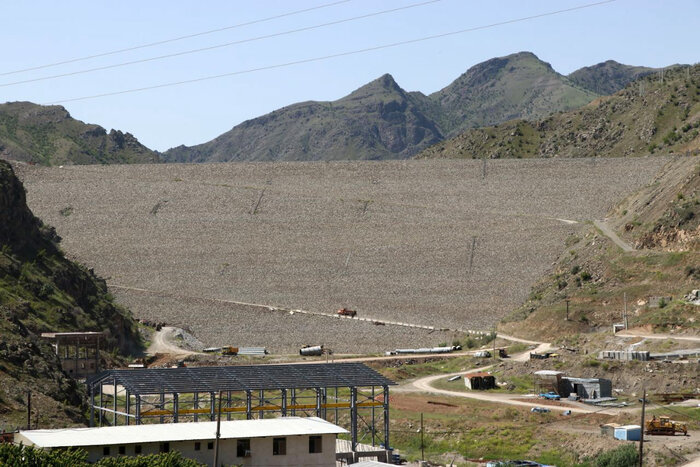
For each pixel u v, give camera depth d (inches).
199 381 4899.1
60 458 3378.4
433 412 6530.5
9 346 6279.5
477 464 5201.8
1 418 5196.9
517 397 7047.2
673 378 6884.8
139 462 3467.0
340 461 4778.5
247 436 3836.1
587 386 6983.3
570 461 5123.0
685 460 4717.0
